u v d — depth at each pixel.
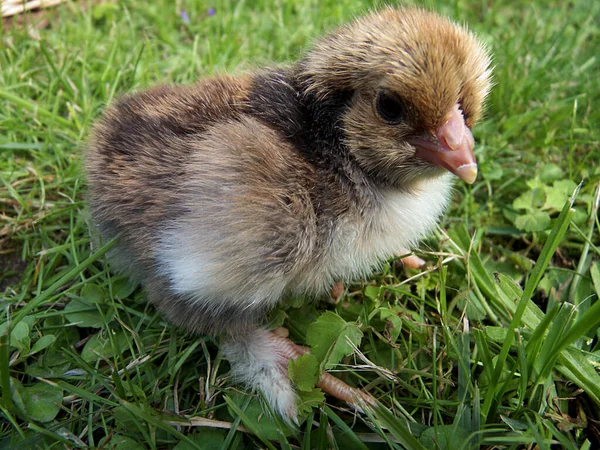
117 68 0.20
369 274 0.14
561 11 0.25
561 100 0.20
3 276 0.15
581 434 0.12
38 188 0.17
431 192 0.14
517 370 0.13
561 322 0.12
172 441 0.12
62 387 0.12
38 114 0.18
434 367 0.12
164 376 0.13
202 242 0.12
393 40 0.11
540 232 0.16
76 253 0.15
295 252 0.12
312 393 0.12
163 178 0.12
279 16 0.23
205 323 0.13
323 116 0.12
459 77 0.11
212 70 0.20
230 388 0.12
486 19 0.24
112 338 0.13
